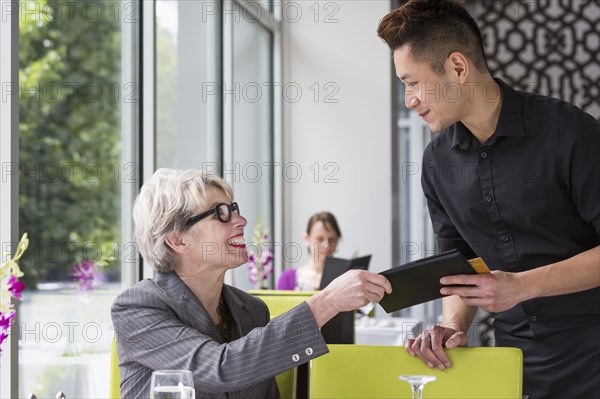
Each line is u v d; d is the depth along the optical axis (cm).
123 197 341
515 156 199
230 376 168
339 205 567
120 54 341
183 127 401
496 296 174
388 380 190
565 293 183
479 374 185
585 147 190
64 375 290
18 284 162
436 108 194
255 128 536
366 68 567
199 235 184
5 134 237
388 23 195
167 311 180
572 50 573
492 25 582
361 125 566
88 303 308
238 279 486
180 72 397
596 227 191
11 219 237
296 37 573
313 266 483
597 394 199
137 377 178
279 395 202
